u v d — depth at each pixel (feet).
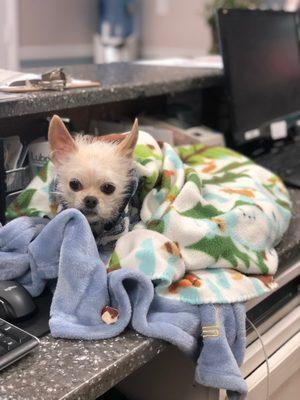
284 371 1.91
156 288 1.45
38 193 1.73
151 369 1.72
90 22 6.36
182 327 1.38
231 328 1.49
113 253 1.52
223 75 2.67
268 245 1.76
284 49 3.12
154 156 1.78
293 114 3.19
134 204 1.70
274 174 2.39
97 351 1.26
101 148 1.58
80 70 2.74
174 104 2.95
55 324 1.31
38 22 5.74
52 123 1.53
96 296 1.37
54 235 1.43
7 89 1.91
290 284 2.03
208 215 1.70
